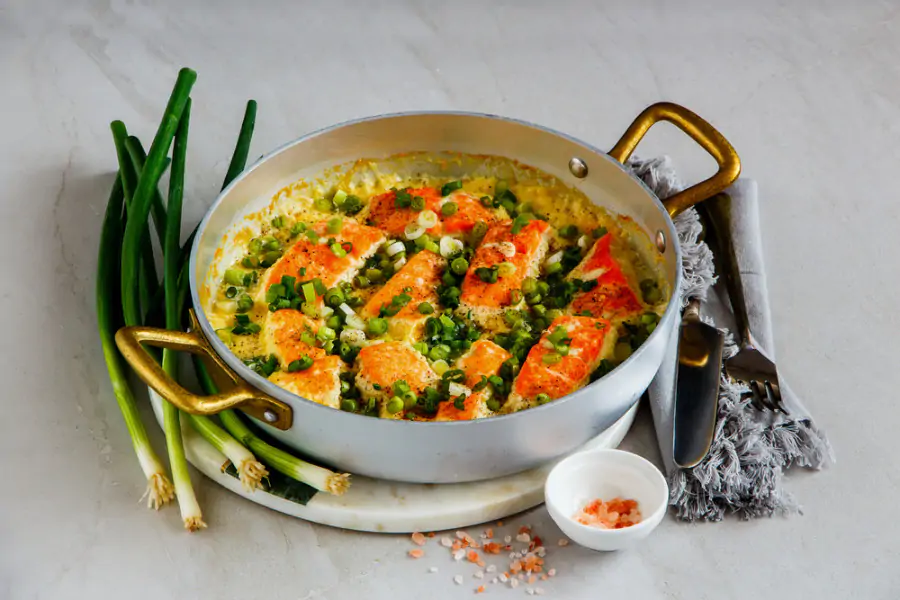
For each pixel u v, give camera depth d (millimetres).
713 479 1013
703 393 1052
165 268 1070
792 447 1044
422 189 1151
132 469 1057
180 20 1407
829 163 1279
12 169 1252
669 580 992
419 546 1014
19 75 1343
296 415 966
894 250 1203
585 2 1438
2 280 1165
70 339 1130
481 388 1020
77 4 1414
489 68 1369
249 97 1331
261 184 1126
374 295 1092
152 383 951
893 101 1341
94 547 1012
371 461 979
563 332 1040
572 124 1309
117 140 1163
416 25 1412
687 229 1132
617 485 1005
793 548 1010
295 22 1411
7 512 1031
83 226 1207
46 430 1078
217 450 1033
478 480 1006
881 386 1103
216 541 1015
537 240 1105
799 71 1368
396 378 1018
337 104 1328
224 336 1062
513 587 988
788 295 1164
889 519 1026
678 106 1114
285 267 1088
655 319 1063
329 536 1019
